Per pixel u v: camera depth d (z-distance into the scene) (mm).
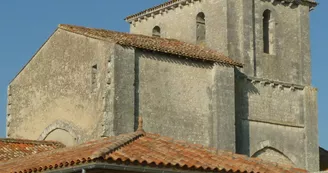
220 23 42125
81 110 36531
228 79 39125
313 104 43969
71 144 37000
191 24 44469
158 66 36938
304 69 44469
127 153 20016
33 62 41250
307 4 45500
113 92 34594
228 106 38875
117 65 34906
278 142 41938
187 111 37656
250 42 42000
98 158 18969
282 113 42531
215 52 40938
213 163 20969
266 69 42656
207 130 38312
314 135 43719
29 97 41250
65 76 38312
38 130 40094
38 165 21359
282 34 44156
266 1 43688
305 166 43031
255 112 41188
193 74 38281
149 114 36125
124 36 37781
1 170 23297
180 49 38406
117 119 34531
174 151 21391
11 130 42312
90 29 38719
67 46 38438
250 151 40469
